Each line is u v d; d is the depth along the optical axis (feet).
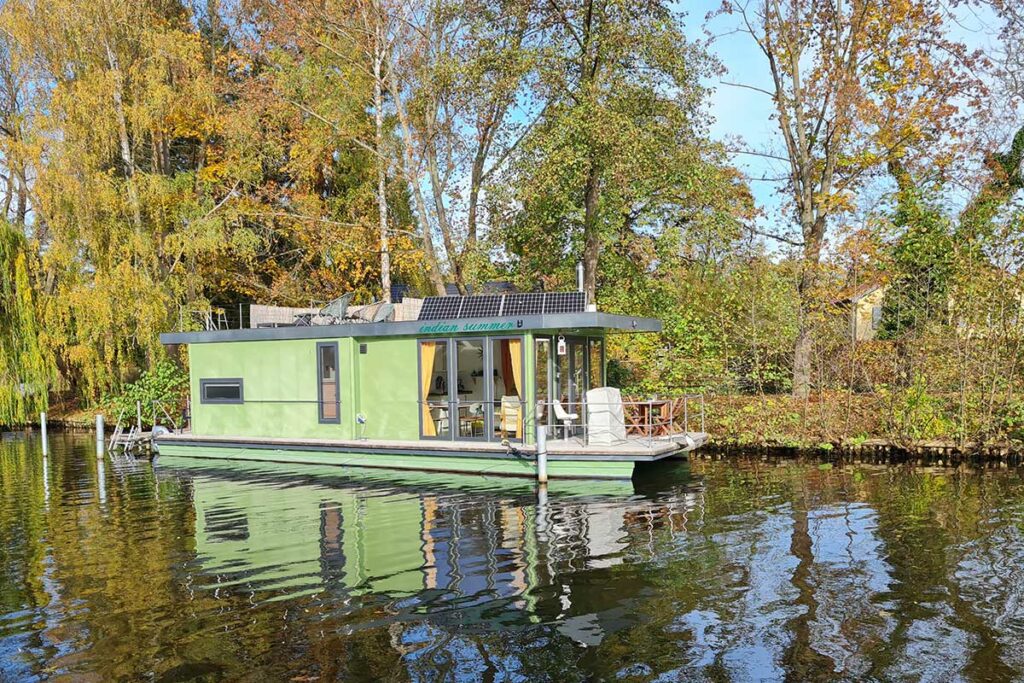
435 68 66.44
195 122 90.79
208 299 96.22
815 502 38.14
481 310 49.32
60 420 88.02
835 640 20.70
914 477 45.11
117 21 80.38
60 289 77.41
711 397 62.49
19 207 90.12
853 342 59.88
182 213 83.25
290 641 21.07
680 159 66.95
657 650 20.21
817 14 66.85
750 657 19.75
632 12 58.39
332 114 81.56
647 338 67.15
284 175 96.78
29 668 19.61
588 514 35.83
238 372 56.80
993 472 46.37
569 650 20.31
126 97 82.84
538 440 43.11
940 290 56.75
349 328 51.21
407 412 50.29
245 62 91.04
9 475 52.65
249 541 31.96
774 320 65.82
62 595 25.30
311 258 95.66
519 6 59.67
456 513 36.40
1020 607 22.84
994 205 54.03
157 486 46.47
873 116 62.80
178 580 26.66
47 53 75.82
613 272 73.92
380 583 25.95
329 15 74.38
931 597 23.84
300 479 47.50
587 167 60.64
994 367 51.34
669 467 50.42
